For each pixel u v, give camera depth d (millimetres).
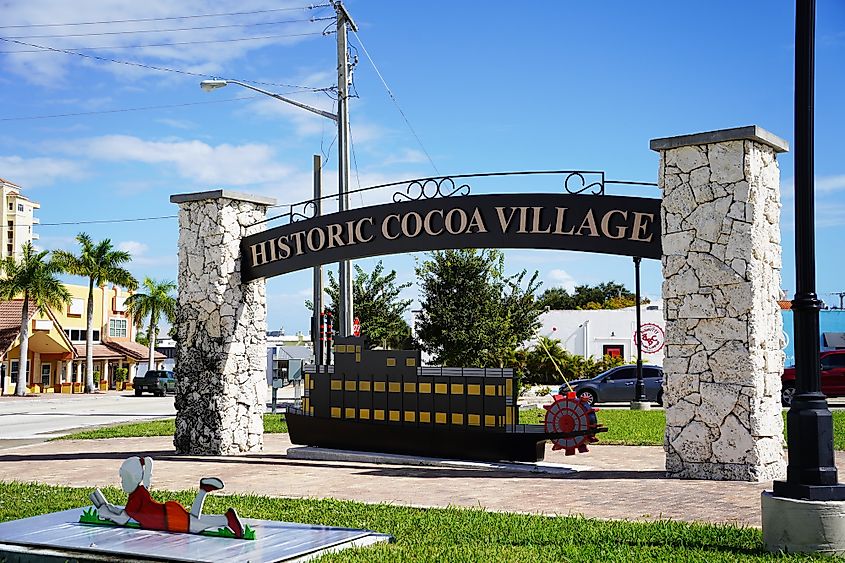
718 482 11773
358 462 15023
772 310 12523
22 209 89312
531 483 12188
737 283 12047
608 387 32938
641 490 11234
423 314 33625
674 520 9109
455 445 14461
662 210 12680
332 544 7039
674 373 12461
